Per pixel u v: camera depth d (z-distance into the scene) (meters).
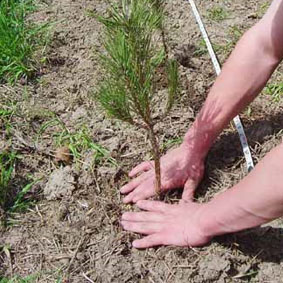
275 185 0.95
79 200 1.19
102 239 1.13
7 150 1.26
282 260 1.08
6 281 1.08
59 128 1.32
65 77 1.43
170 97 1.06
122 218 1.13
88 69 1.44
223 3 1.61
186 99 1.35
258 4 1.60
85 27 1.55
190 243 1.07
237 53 1.14
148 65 0.98
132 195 1.17
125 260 1.09
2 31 1.45
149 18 0.97
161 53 1.42
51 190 1.20
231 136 1.27
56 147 1.28
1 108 1.35
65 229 1.15
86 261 1.10
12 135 1.30
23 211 1.18
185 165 1.17
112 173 1.22
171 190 1.17
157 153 1.08
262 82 1.14
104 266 1.09
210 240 1.08
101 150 1.26
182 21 1.56
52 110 1.36
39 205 1.19
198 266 1.07
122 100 0.99
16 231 1.15
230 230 1.04
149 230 1.11
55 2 1.62
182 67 1.43
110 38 0.97
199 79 1.40
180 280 1.06
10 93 1.39
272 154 0.96
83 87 1.40
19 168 1.24
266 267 1.08
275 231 1.11
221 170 1.21
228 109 1.15
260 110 1.32
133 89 0.99
